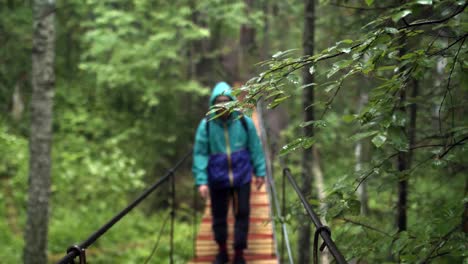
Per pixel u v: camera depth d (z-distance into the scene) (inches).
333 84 81.1
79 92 634.2
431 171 162.9
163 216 538.3
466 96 127.0
